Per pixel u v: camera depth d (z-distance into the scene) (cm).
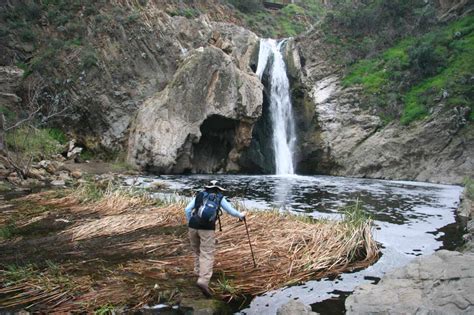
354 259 699
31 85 2358
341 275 627
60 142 2289
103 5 2678
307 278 608
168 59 2580
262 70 2684
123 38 2522
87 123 2359
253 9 4294
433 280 479
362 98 2486
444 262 509
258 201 1312
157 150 2102
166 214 938
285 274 610
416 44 2564
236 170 2319
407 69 2492
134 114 2377
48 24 2611
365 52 2802
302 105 2689
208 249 542
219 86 2162
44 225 870
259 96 2242
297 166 2555
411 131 2188
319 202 1309
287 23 4459
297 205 1247
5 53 2486
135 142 2173
